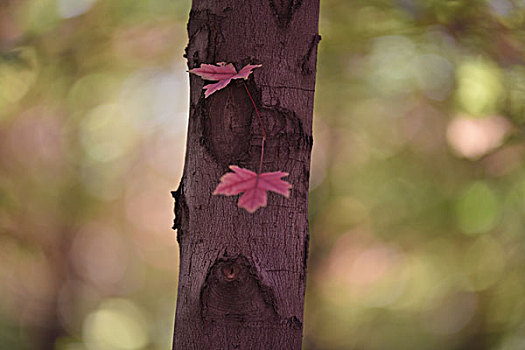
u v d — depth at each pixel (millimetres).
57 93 4520
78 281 6141
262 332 1285
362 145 4988
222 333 1284
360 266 5402
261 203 1220
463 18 2371
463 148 3254
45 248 5609
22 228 5156
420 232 4805
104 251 6711
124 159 6574
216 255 1288
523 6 2256
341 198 5141
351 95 4371
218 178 1295
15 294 5566
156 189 6879
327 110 4691
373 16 2887
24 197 5188
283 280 1294
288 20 1309
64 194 5754
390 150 4789
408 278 5422
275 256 1293
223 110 1300
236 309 1284
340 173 5094
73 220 5887
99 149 6066
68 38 3814
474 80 2727
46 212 5551
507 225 3639
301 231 1308
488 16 2318
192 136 1313
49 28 3582
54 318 5715
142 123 6191
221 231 1290
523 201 3373
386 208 4984
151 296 7004
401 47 3354
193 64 1317
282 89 1302
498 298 4336
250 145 1294
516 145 3002
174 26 4391
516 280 4176
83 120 5551
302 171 1309
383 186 4926
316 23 1328
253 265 1285
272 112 1298
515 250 3947
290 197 1301
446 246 4719
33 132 5168
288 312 1295
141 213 6887
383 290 5559
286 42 1308
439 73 3555
